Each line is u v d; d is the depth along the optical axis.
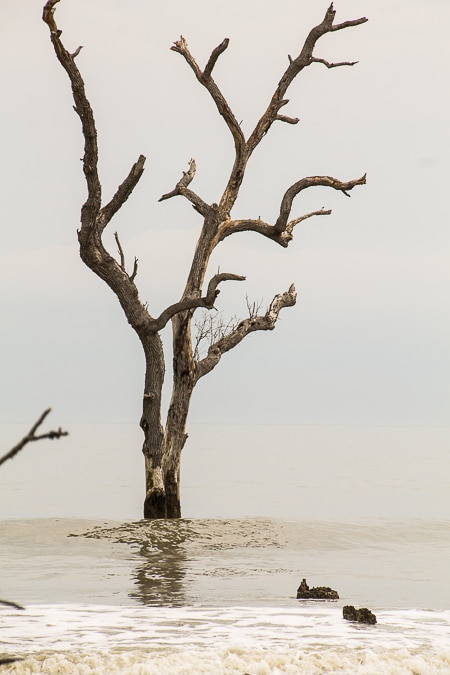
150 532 39.94
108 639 21.89
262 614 25.28
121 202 43.31
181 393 46.53
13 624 23.56
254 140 48.44
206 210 47.22
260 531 41.09
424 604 27.56
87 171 42.09
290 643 21.67
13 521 40.81
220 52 46.66
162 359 45.75
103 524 40.66
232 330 47.84
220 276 43.94
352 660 20.08
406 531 42.94
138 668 19.08
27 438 8.68
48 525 40.19
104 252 43.66
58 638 21.94
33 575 31.95
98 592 28.78
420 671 19.61
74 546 37.28
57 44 40.62
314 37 47.94
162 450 45.97
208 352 47.09
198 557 36.34
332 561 36.38
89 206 42.53
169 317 44.31
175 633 22.64
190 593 28.81
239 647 20.86
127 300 44.56
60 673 18.95
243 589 29.77
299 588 28.44
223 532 40.50
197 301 43.81
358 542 40.41
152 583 30.64
